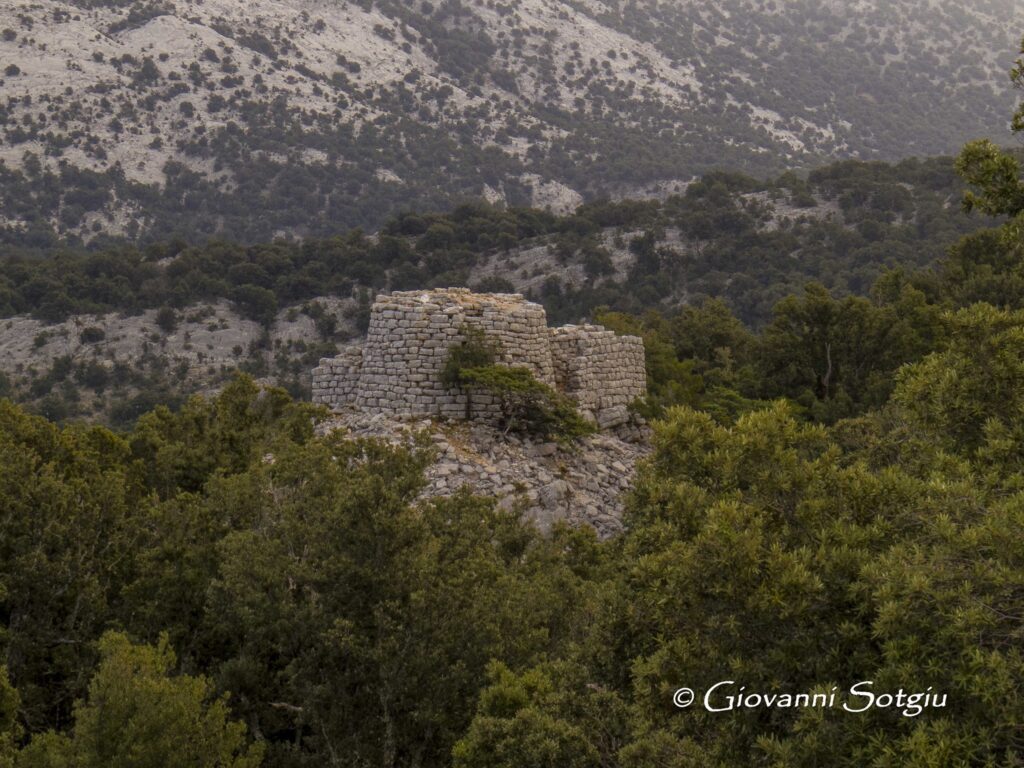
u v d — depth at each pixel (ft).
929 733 130.41
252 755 210.38
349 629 223.92
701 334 638.53
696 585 146.72
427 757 229.25
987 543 139.85
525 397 350.43
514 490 324.80
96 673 214.48
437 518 241.35
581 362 381.81
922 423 192.44
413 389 349.82
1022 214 208.44
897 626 134.72
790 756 136.46
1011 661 130.31
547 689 198.18
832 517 154.30
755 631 146.82
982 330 189.67
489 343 352.28
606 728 180.04
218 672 244.22
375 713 229.25
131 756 190.39
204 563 254.68
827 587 144.36
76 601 250.16
